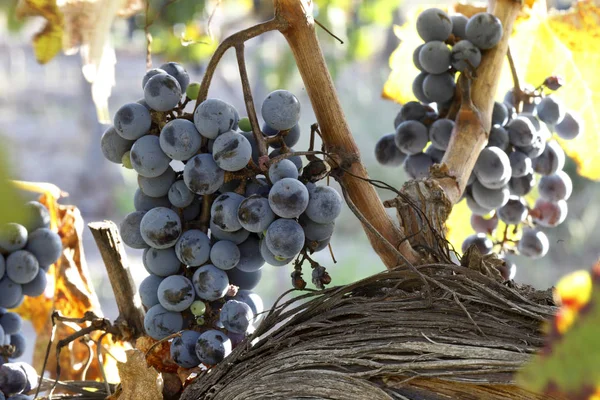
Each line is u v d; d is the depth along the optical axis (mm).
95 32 618
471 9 763
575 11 763
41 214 657
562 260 3369
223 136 598
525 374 267
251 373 604
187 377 631
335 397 581
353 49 2344
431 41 684
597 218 3414
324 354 590
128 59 4684
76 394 662
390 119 4129
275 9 636
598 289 258
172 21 1699
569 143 788
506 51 707
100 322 660
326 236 613
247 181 617
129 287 666
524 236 729
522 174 704
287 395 589
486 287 598
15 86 4742
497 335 583
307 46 639
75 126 4637
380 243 648
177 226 613
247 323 613
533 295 604
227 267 614
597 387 253
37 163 4336
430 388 574
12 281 647
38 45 679
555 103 709
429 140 705
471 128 679
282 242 595
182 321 625
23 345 674
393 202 656
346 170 641
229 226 604
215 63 617
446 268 616
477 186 698
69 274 721
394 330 591
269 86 2752
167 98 604
